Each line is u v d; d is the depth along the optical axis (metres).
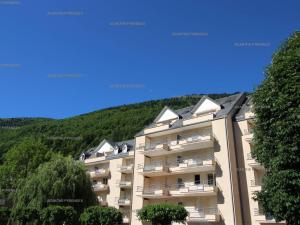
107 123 99.56
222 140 35.12
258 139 21.16
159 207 30.00
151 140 43.88
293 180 17.75
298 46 21.56
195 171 37.09
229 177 33.00
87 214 34.16
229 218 31.55
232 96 41.34
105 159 53.50
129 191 48.44
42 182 39.00
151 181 41.38
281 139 19.02
